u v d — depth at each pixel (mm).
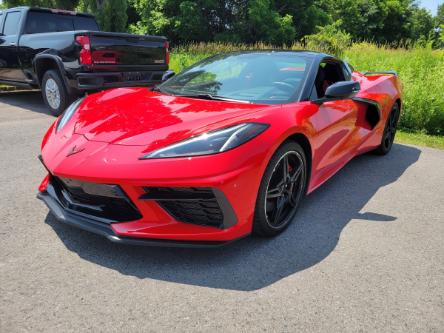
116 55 5758
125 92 3291
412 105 6445
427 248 2531
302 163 2684
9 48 6621
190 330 1709
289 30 24906
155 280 2053
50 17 6875
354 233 2686
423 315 1885
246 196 2154
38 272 2068
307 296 1980
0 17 7004
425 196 3461
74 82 5566
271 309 1870
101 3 16859
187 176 2002
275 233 2555
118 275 2080
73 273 2076
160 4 24609
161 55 6527
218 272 2148
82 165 2145
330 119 2998
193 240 2135
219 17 26250
